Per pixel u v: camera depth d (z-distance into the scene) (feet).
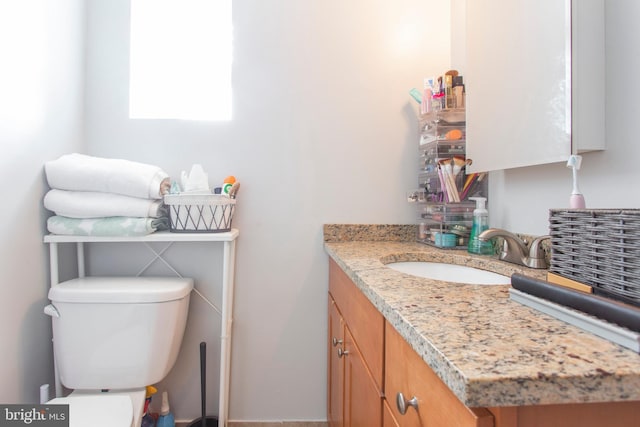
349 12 4.82
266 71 4.75
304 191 4.79
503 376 1.12
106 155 4.60
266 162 4.76
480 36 3.80
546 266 3.00
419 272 3.84
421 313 1.75
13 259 3.41
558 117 2.63
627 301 1.60
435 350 1.32
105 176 3.81
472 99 3.97
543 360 1.22
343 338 3.63
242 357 4.75
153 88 5.02
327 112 4.80
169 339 3.95
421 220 4.66
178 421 4.69
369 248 4.18
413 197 4.56
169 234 4.01
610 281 1.70
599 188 2.60
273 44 4.76
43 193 3.83
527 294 1.88
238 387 4.75
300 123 4.78
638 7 2.28
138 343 3.82
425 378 1.60
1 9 3.16
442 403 1.43
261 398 4.76
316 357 4.80
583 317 1.51
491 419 1.18
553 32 2.67
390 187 4.85
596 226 1.80
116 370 3.80
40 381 3.83
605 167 2.54
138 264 4.64
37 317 3.77
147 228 3.89
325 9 4.80
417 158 4.85
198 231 4.09
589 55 2.50
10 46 3.28
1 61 3.18
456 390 1.16
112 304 3.78
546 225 3.23
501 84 3.41
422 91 4.84
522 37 3.07
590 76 2.50
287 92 4.77
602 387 1.13
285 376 4.78
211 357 4.72
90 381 3.78
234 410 4.74
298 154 4.78
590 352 1.29
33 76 3.61
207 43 5.09
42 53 3.73
